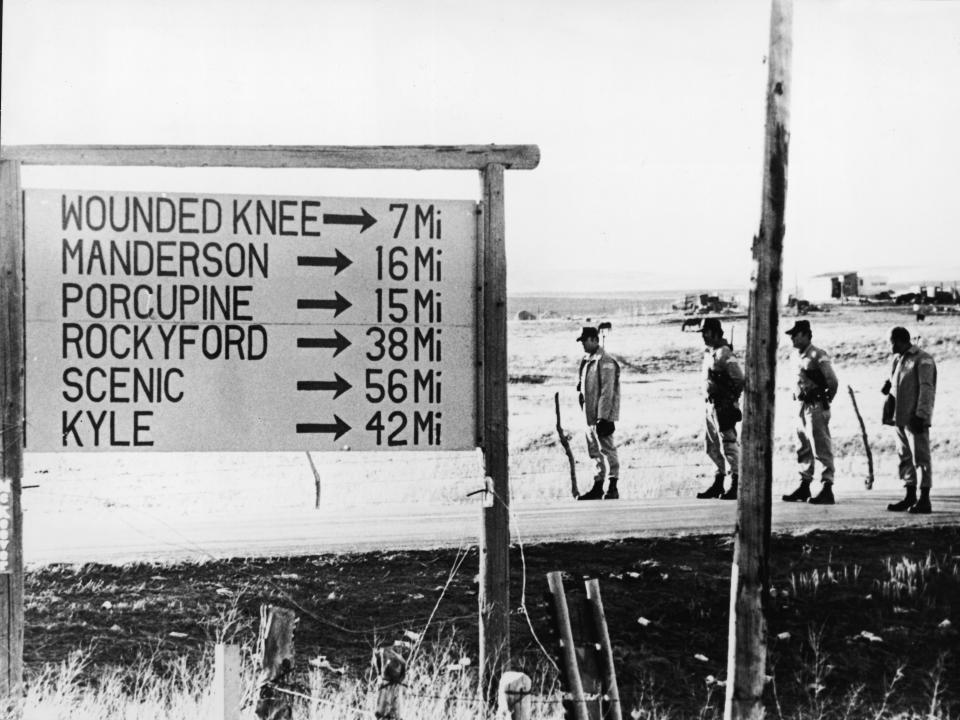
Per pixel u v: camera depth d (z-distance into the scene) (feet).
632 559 25.84
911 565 26.40
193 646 23.16
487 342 20.15
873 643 24.94
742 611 19.90
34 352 19.63
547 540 26.32
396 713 16.06
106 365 19.72
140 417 19.77
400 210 20.15
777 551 26.73
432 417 20.21
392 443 20.16
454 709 21.33
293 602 24.21
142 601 23.98
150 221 19.79
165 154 19.71
